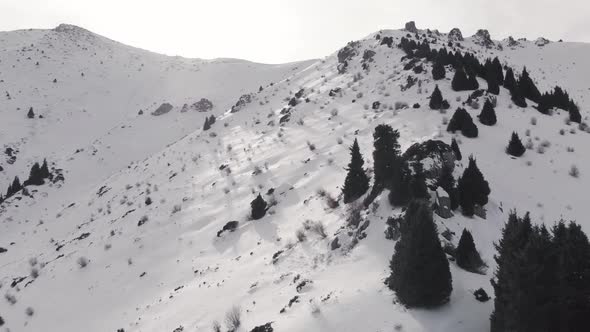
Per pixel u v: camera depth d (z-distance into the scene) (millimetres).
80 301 28297
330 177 31109
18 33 145250
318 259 21516
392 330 14414
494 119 33031
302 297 18422
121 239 34969
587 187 26109
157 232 33969
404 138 31188
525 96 41531
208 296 22859
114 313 25547
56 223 48219
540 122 34938
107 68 125062
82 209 49750
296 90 66812
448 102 37031
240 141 50812
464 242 17266
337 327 15281
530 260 12141
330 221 24609
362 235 20828
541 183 26281
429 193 20328
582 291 11891
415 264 14914
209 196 37344
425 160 22531
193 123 87688
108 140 79562
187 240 31312
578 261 12070
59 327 26125
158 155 59781
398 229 19281
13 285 34000
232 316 19156
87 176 67438
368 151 32000
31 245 43781
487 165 27000
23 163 73312
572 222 12609
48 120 89625
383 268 17781
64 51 129750
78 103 100500
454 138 26719
